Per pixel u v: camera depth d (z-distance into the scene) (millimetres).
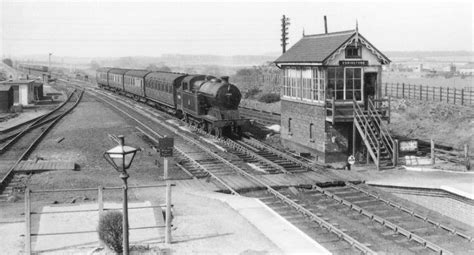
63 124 40094
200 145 30000
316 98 27438
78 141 32062
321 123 26859
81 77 121938
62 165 24531
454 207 18750
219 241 14578
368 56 26938
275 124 39094
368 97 26766
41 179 21969
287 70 30891
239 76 86625
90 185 21078
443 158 27156
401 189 20859
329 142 26625
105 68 83062
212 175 22938
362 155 26922
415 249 15031
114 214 13555
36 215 16766
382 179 22578
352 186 21875
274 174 23750
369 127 25609
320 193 21109
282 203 19500
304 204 19438
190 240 14641
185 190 20734
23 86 56562
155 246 14102
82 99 64062
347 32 26922
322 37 29625
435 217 18438
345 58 26547
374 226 17078
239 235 15125
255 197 20297
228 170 24297
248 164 25719
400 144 26516
